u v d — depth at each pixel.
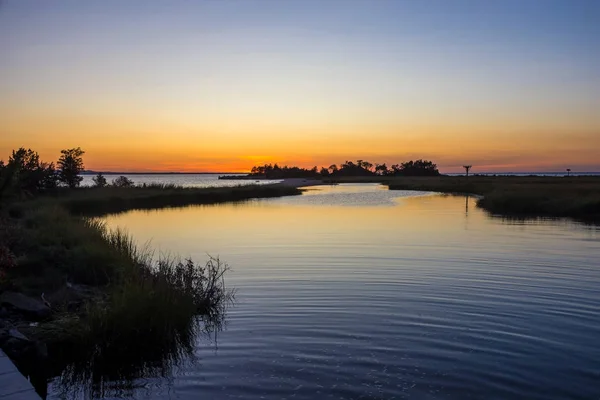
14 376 5.46
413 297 10.26
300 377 6.50
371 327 8.38
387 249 16.31
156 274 10.06
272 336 7.97
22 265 10.91
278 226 23.23
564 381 6.38
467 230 21.50
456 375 6.54
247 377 6.54
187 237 19.39
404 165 171.50
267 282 11.62
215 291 10.16
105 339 7.50
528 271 12.74
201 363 7.00
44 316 8.38
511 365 6.84
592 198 31.39
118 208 34.75
